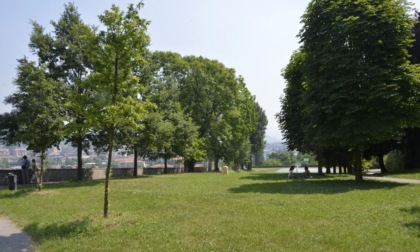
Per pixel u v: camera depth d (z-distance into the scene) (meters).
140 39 13.09
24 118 22.34
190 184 25.80
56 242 10.34
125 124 13.28
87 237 10.72
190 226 11.28
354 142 24.47
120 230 11.14
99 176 38.25
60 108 23.41
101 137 32.06
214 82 53.25
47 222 12.96
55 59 31.58
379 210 12.74
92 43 13.02
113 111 12.30
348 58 24.45
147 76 35.94
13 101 23.31
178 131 41.38
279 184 24.88
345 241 8.95
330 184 23.86
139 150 37.34
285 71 39.88
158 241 9.73
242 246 8.88
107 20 12.76
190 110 52.53
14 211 16.09
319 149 37.66
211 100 53.75
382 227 10.20
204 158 56.69
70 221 12.61
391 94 22.84
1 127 28.66
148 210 14.60
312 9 27.14
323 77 25.67
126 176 38.03
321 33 26.88
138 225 11.65
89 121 12.47
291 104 39.38
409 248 8.20
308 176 35.06
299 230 10.21
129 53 12.90
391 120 24.17
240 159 77.81
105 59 12.85
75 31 30.47
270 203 15.30
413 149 39.78
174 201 16.64
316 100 26.56
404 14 25.27
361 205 14.18
